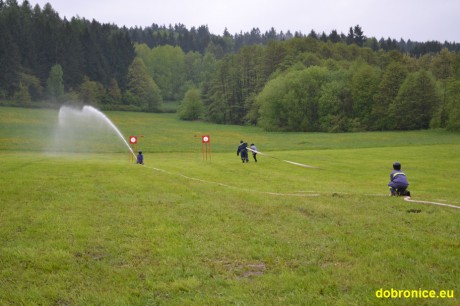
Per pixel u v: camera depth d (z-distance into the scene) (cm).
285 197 1323
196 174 2353
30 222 942
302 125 9181
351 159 3491
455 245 771
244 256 735
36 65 12369
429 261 687
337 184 1939
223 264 702
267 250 757
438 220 970
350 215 1030
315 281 615
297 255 735
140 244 795
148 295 588
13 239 823
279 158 3609
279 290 591
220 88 11881
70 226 911
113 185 1436
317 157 3694
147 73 15312
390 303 538
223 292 591
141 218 990
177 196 1270
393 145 5241
